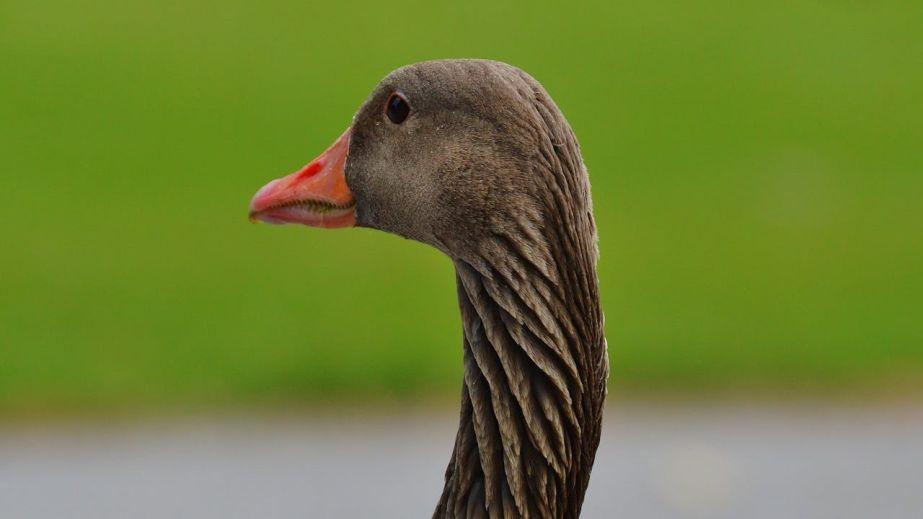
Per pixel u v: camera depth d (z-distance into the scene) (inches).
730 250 736.3
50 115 979.3
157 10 1219.9
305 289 690.2
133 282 693.9
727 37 1171.9
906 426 550.6
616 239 749.9
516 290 243.3
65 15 1203.9
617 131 954.7
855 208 790.5
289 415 572.1
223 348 623.2
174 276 703.7
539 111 244.5
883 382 593.3
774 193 817.5
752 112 987.3
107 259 722.8
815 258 729.6
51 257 724.0
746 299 677.3
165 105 999.0
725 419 565.3
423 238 259.1
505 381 247.0
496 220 245.4
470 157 247.1
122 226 768.3
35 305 665.6
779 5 1256.2
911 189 822.5
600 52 1135.0
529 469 245.6
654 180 844.0
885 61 1098.7
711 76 1076.5
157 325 645.3
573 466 248.1
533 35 1174.3
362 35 1162.0
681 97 1029.8
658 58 1125.7
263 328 646.5
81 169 863.1
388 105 259.8
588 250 245.6
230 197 808.3
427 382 599.2
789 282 699.4
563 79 1075.9
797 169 863.1
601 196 819.4
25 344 623.5
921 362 607.2
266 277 706.8
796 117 972.6
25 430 558.3
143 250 736.3
